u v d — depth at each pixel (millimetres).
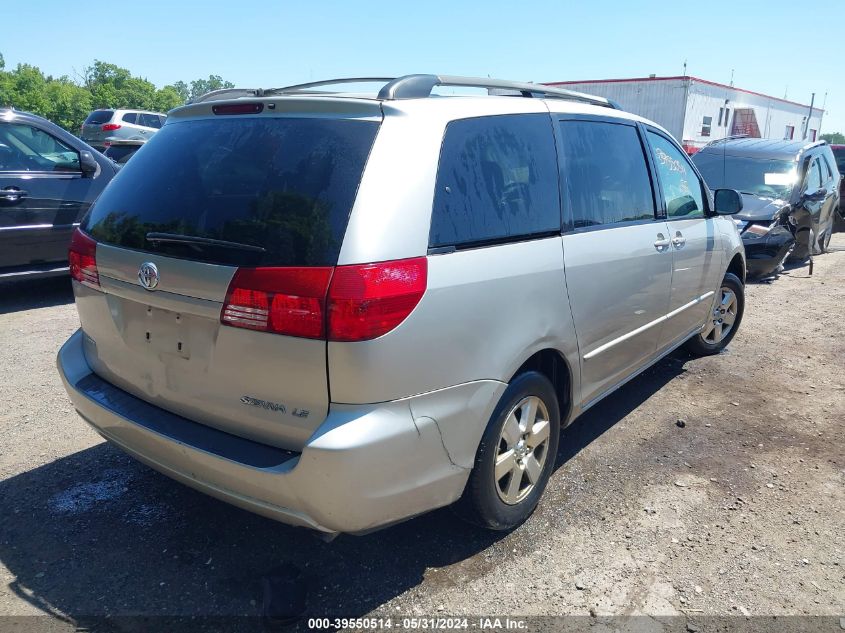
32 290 7430
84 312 3016
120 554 2900
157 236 2553
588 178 3420
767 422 4344
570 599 2672
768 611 2625
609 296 3432
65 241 6758
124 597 2641
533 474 3100
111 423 2777
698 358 5586
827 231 11031
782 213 8578
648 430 4203
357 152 2385
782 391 4875
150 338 2660
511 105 3045
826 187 10328
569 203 3219
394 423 2314
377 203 2311
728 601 2676
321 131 2490
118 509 3230
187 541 2996
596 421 4336
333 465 2205
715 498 3416
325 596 2660
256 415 2412
